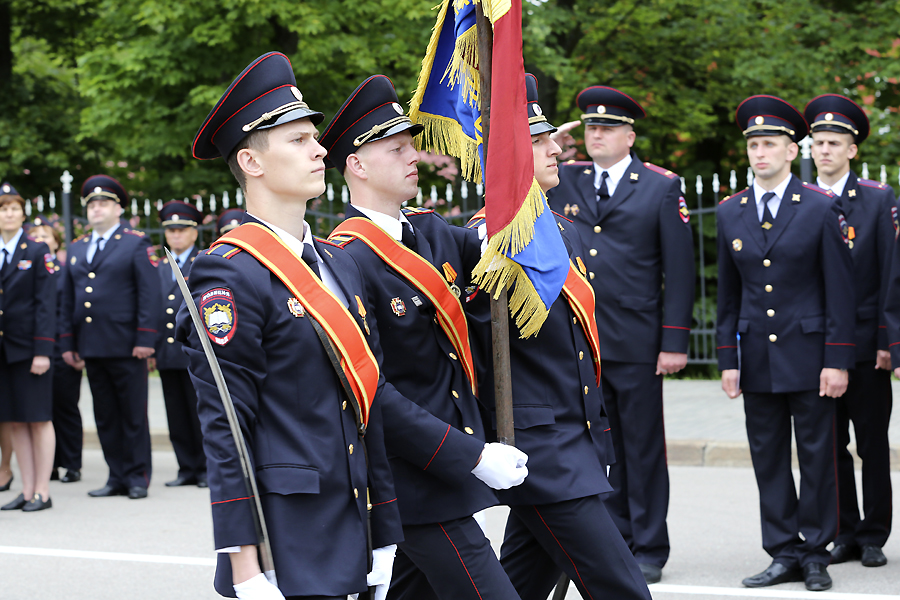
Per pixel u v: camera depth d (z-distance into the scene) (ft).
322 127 78.84
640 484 28.32
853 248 30.78
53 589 28.12
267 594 12.51
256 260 13.58
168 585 28.43
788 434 27.89
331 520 13.32
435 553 16.97
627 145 29.25
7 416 38.63
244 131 13.76
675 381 65.00
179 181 84.99
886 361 29.37
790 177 28.09
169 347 44.04
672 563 29.58
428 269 17.54
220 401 12.77
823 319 27.22
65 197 69.41
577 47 87.40
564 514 18.26
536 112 20.40
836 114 31.17
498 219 17.20
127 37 85.87
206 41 77.56
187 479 44.50
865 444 29.53
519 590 20.49
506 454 16.65
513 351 18.85
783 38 83.25
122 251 42.11
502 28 17.17
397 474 17.02
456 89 19.67
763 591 26.55
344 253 15.57
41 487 39.17
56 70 126.82
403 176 17.79
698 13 84.07
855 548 29.94
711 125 87.45
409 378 17.33
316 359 13.57
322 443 13.43
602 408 19.84
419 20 76.07
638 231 28.63
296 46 82.07
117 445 42.06
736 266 28.58
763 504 27.84
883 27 82.33
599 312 28.78
